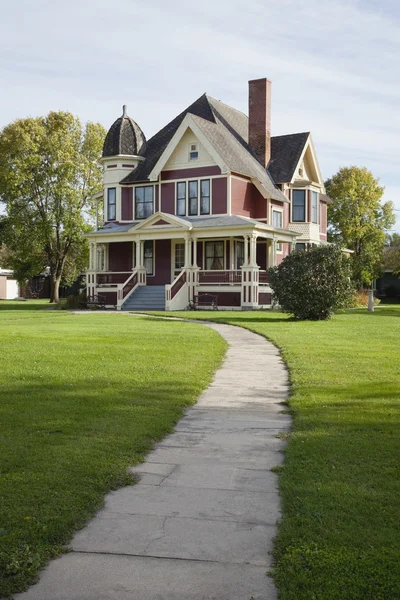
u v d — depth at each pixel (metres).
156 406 8.49
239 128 44.06
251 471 5.98
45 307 39.97
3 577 3.90
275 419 8.02
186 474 5.89
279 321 23.94
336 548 4.16
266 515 4.89
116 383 10.05
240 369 11.92
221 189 36.66
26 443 6.61
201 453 6.57
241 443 6.94
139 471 5.98
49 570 4.03
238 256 38.19
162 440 7.06
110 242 40.09
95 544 4.39
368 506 4.84
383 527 4.47
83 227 44.56
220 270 35.16
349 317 26.69
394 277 63.53
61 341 15.99
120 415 7.93
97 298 37.69
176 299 34.00
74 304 38.41
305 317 24.72
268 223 38.56
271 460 6.33
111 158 40.53
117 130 40.94
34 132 43.03
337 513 4.71
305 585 3.75
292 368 11.56
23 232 44.00
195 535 4.53
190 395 9.27
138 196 40.00
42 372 11.02
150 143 43.31
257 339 17.28
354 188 56.16
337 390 9.43
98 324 22.42
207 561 4.14
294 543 4.27
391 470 5.68
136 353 13.56
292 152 42.44
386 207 58.50
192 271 35.47
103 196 42.31
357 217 56.41
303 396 9.03
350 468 5.79
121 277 40.22
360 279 57.50
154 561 4.14
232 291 34.50
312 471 5.73
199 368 11.64
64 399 8.83
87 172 44.81
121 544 4.39
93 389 9.54
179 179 38.16
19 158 42.75
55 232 46.38
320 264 24.47
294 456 6.22
